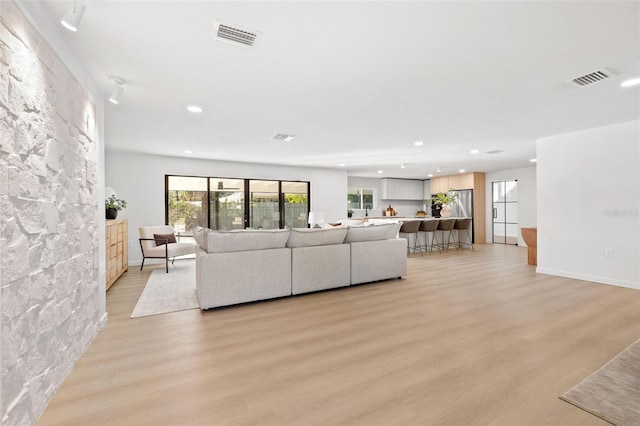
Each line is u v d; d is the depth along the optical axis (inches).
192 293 157.5
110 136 191.5
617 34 80.5
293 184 330.6
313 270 154.9
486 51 89.7
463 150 241.1
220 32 79.4
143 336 103.3
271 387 73.3
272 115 149.9
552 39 83.0
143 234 220.7
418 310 128.9
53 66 72.2
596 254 173.8
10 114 54.5
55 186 72.0
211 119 156.1
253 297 138.6
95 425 60.6
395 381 75.4
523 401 67.1
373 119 157.5
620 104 134.5
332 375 78.3
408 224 281.9
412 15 72.6
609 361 83.9
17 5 56.9
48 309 67.9
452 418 61.9
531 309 128.5
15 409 55.1
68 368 78.9
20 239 57.2
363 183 433.7
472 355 88.3
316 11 71.0
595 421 60.5
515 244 359.3
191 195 278.7
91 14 71.1
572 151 183.3
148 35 80.4
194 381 75.9
